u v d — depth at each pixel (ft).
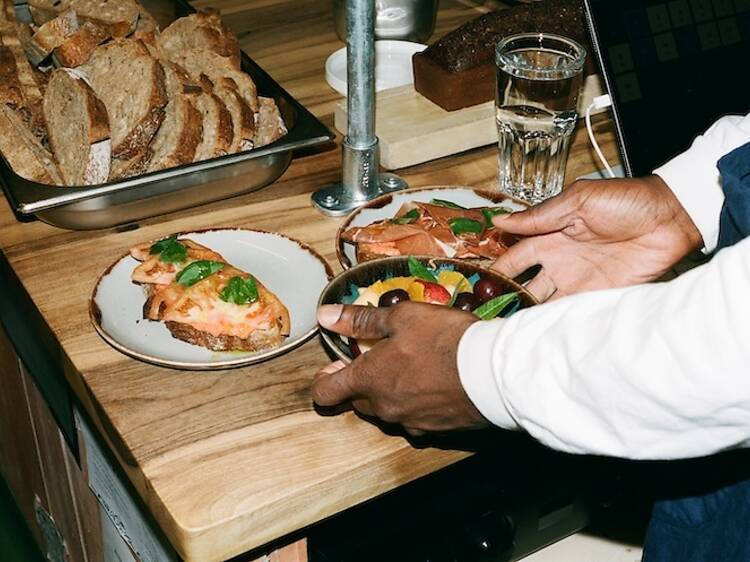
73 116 3.60
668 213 3.04
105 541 3.85
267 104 3.79
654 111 3.58
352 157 3.46
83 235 3.34
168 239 3.09
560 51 3.75
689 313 1.88
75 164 3.59
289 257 3.16
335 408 2.70
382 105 3.93
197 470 2.49
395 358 2.38
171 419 2.63
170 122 3.60
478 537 3.17
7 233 3.34
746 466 2.54
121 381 2.75
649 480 3.52
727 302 1.84
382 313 2.45
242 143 3.59
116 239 3.33
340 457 2.56
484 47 3.89
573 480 3.36
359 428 2.65
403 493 3.05
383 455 2.58
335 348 2.57
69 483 4.07
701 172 3.03
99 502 3.67
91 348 2.86
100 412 2.69
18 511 5.93
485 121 3.88
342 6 4.65
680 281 1.97
